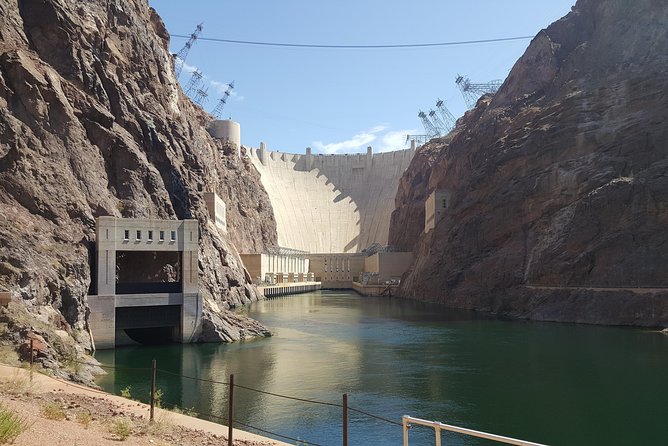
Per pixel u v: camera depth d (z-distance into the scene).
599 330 80.00
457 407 42.19
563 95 122.69
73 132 81.81
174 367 54.97
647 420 38.59
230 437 23.23
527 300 100.94
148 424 25.95
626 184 95.81
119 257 82.81
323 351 64.88
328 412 40.66
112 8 111.94
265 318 101.19
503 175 123.31
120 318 66.12
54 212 68.56
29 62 81.00
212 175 154.50
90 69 94.31
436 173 180.00
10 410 21.55
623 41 121.75
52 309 55.94
